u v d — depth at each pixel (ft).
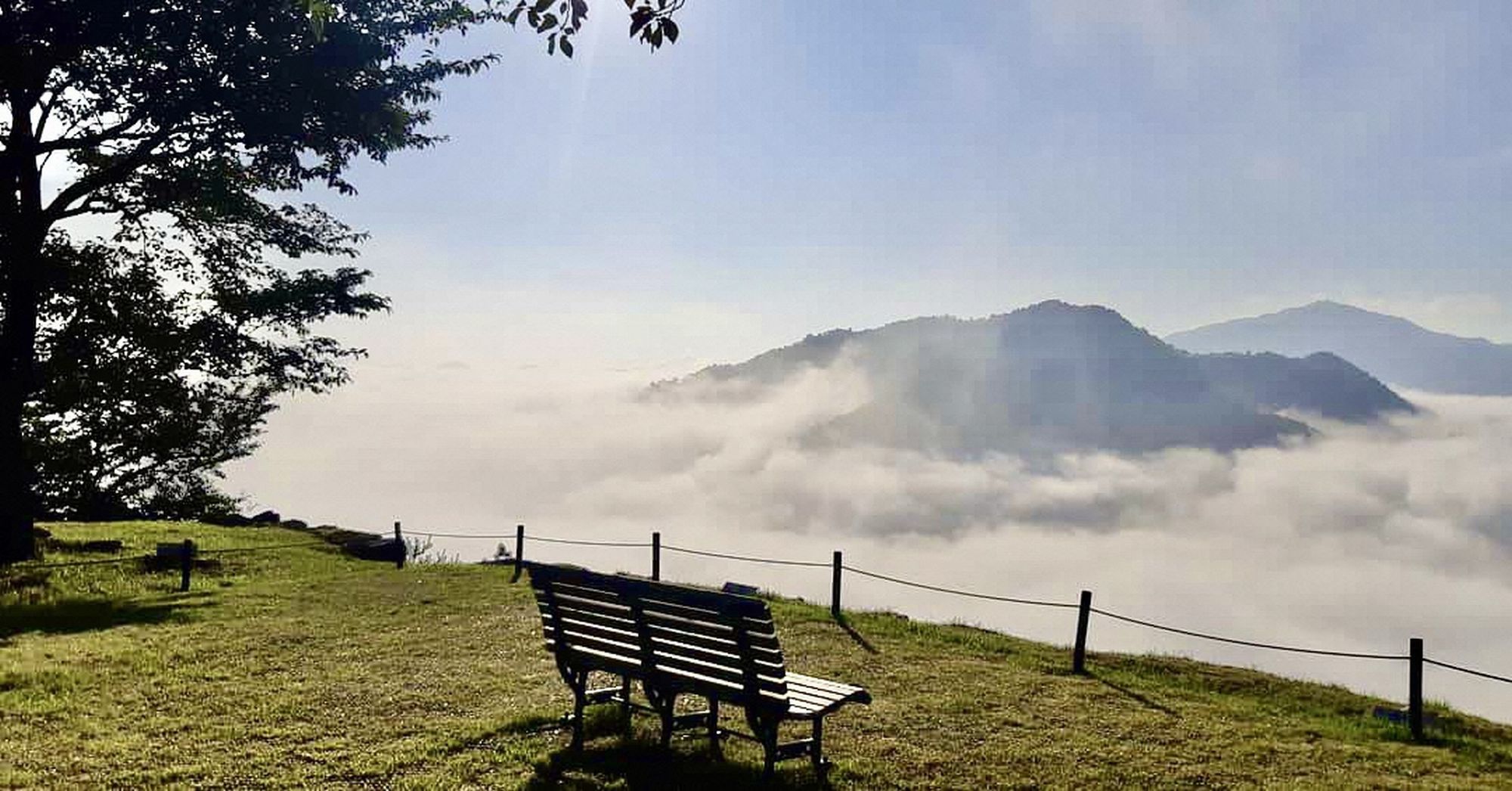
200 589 55.42
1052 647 44.91
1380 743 30.25
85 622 44.34
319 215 98.07
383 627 42.06
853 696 23.35
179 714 27.78
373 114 70.13
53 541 74.23
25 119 66.18
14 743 24.58
